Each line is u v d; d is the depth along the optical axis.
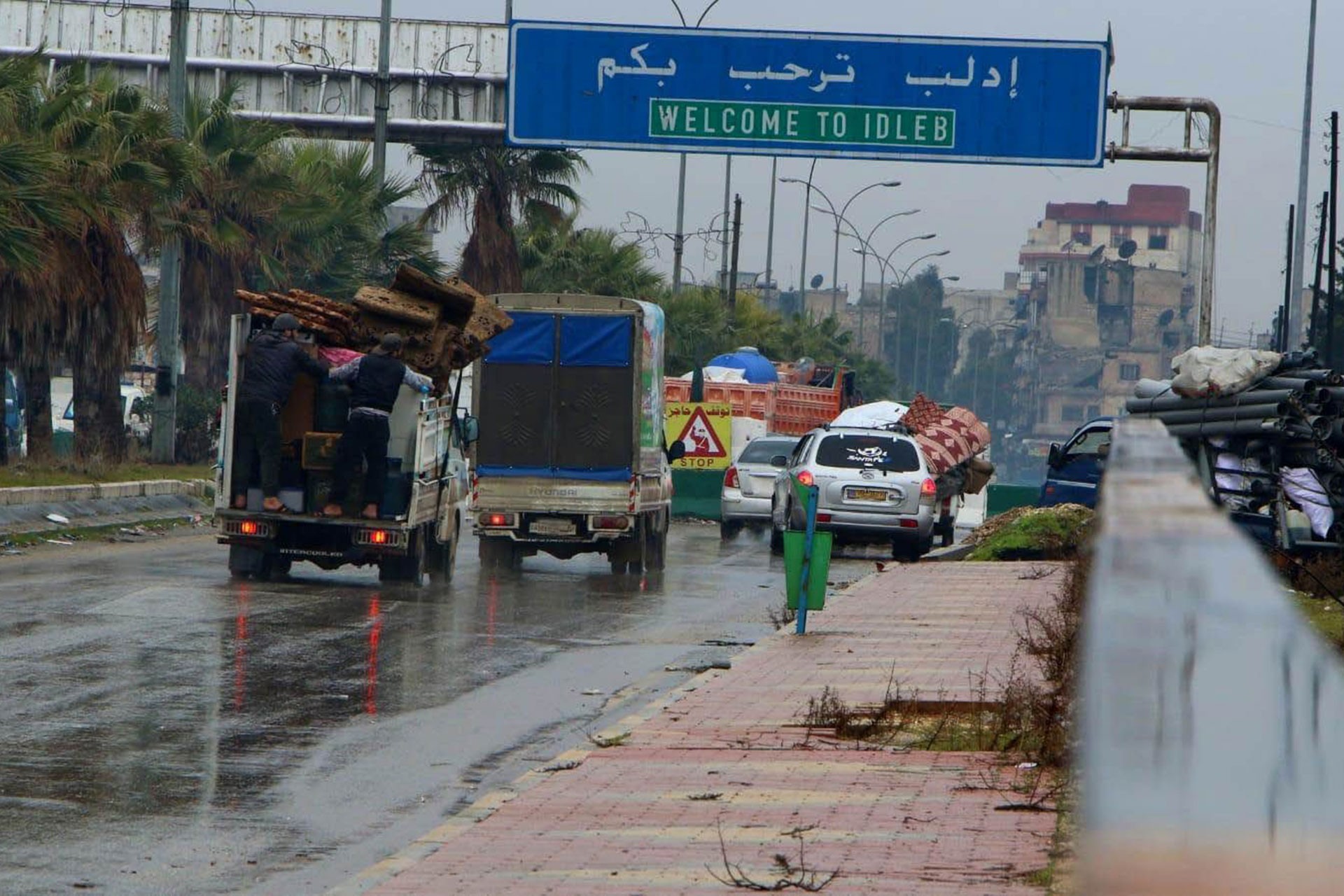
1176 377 39.84
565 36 63.50
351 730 21.52
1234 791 2.58
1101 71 61.44
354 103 105.44
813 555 32.22
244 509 39.66
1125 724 2.81
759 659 28.16
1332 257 107.50
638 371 47.12
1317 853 2.46
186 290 88.94
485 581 44.75
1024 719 19.97
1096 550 4.16
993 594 40.78
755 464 67.06
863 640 30.88
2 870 13.86
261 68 105.62
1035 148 61.91
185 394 87.56
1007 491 91.50
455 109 105.69
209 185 79.12
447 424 43.19
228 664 26.80
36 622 30.83
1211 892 2.39
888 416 81.94
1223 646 3.12
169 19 106.31
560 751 20.50
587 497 47.22
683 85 63.38
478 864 13.45
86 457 66.50
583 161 109.88
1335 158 108.00
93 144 67.06
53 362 69.62
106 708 22.25
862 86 62.75
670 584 45.91
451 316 42.97
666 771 18.03
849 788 16.78
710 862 13.31
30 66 66.56
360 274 91.94
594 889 12.37
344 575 44.19
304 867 14.29
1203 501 4.63
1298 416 36.94
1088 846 2.57
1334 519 37.41
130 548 49.62
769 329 159.62
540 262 114.31
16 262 58.84
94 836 15.25
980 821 14.82
